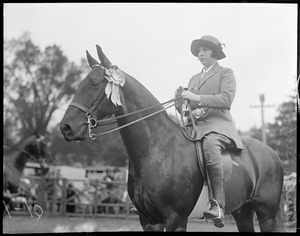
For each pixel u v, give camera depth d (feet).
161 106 13.09
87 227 25.85
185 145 12.78
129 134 12.51
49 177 32.78
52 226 25.03
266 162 13.84
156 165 12.35
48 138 49.16
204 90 13.58
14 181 30.48
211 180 12.49
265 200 13.70
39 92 49.16
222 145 12.96
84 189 33.99
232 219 27.58
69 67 49.85
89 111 12.18
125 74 12.63
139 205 12.57
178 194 12.34
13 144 32.81
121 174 38.58
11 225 23.57
